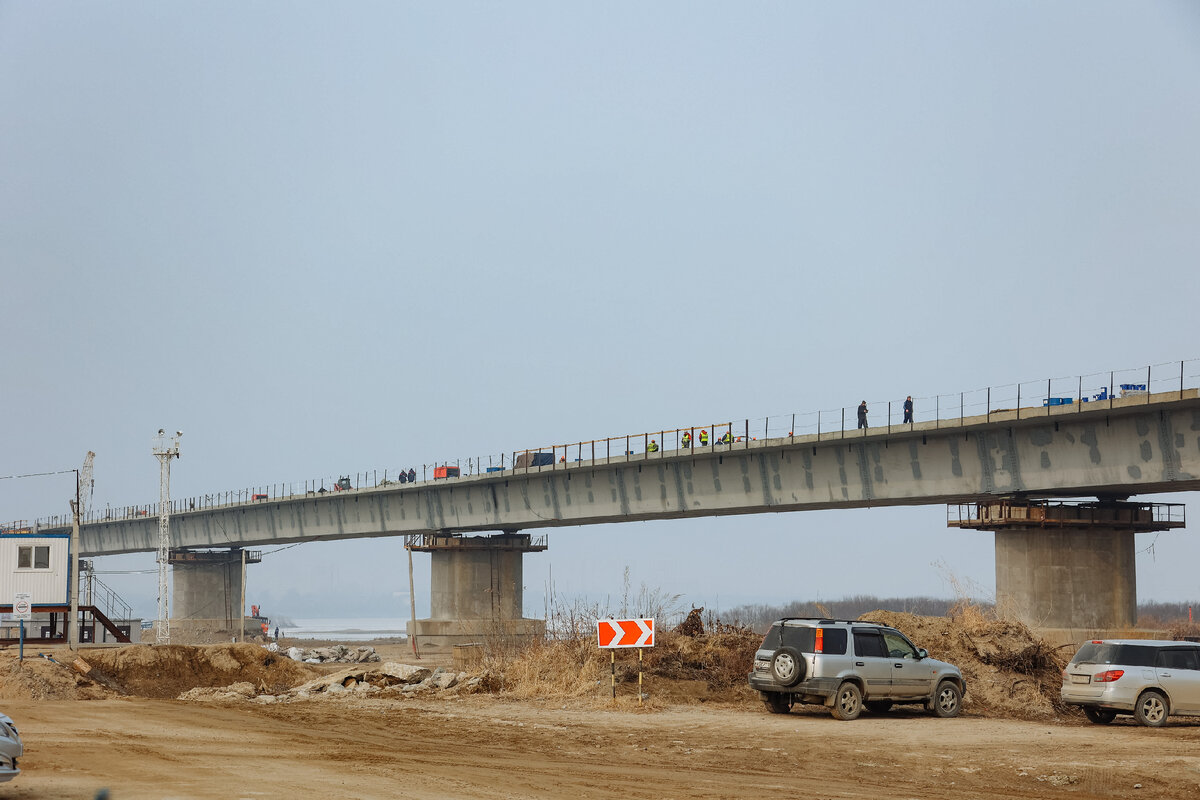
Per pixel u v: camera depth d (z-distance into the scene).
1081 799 18.22
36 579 52.75
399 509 93.75
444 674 33.97
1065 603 52.38
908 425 54.34
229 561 132.50
